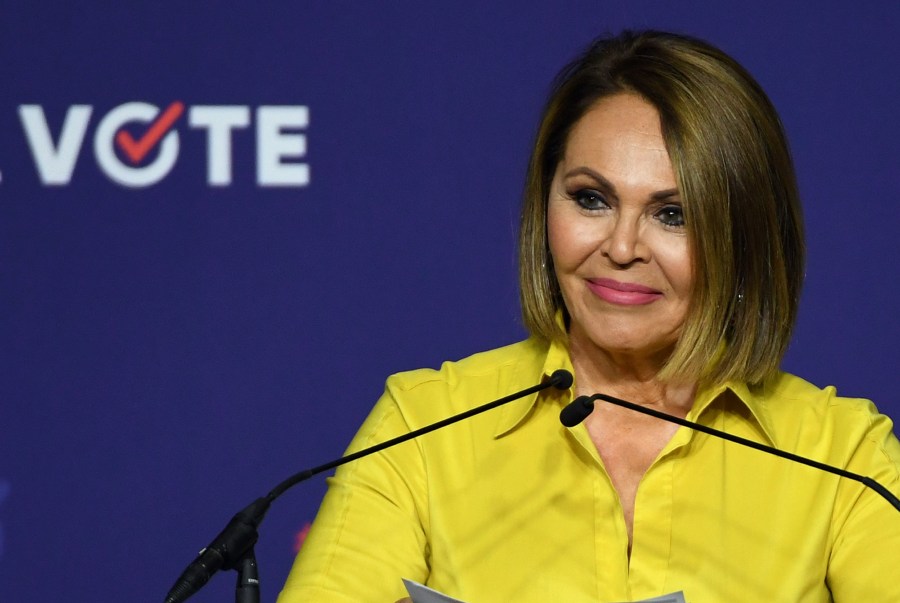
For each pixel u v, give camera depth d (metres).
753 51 10.30
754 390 6.59
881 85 10.30
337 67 10.34
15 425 10.33
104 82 10.28
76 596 10.34
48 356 10.34
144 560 10.36
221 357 10.41
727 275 6.04
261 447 10.41
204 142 10.33
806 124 10.31
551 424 6.49
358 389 10.43
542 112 6.40
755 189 6.05
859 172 10.31
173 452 10.38
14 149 10.27
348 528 6.31
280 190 10.37
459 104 10.37
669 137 5.89
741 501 6.27
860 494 6.23
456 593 6.26
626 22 10.31
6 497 10.30
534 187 6.47
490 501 6.38
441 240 10.42
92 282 10.34
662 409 6.51
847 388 10.38
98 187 10.32
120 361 10.38
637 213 5.95
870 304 10.35
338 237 10.40
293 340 10.41
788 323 6.40
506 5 10.34
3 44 10.22
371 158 10.38
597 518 6.28
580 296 6.21
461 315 10.41
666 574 6.16
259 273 10.39
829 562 6.23
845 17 10.30
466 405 6.65
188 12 10.27
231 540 5.15
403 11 10.35
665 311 6.12
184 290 10.38
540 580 6.20
